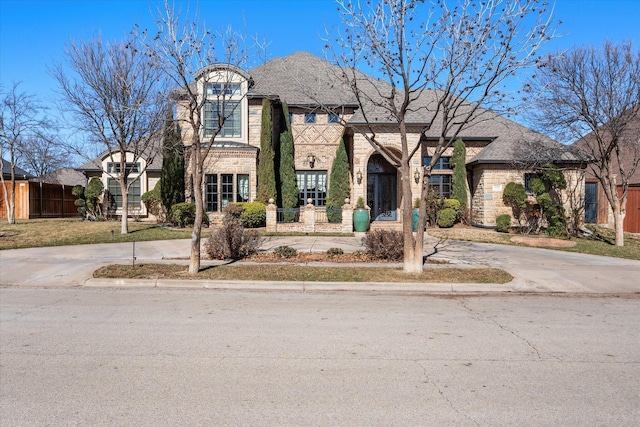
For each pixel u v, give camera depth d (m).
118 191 25.83
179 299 9.45
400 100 22.66
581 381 5.00
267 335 6.75
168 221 23.39
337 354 5.88
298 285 10.82
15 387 4.75
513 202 22.69
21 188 26.08
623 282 11.39
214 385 4.84
